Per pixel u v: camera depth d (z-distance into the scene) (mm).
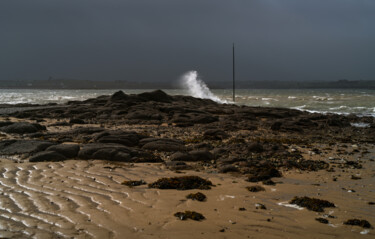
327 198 7148
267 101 57156
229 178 8742
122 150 11023
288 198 7098
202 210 6148
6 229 4883
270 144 13438
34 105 35906
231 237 4980
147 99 32531
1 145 11820
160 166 9969
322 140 16484
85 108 28484
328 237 5102
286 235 5129
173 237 4875
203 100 38312
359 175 9367
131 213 5809
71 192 6957
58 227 5043
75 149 11148
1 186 7277
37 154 10352
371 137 18094
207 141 15031
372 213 6230
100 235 4816
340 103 49281
